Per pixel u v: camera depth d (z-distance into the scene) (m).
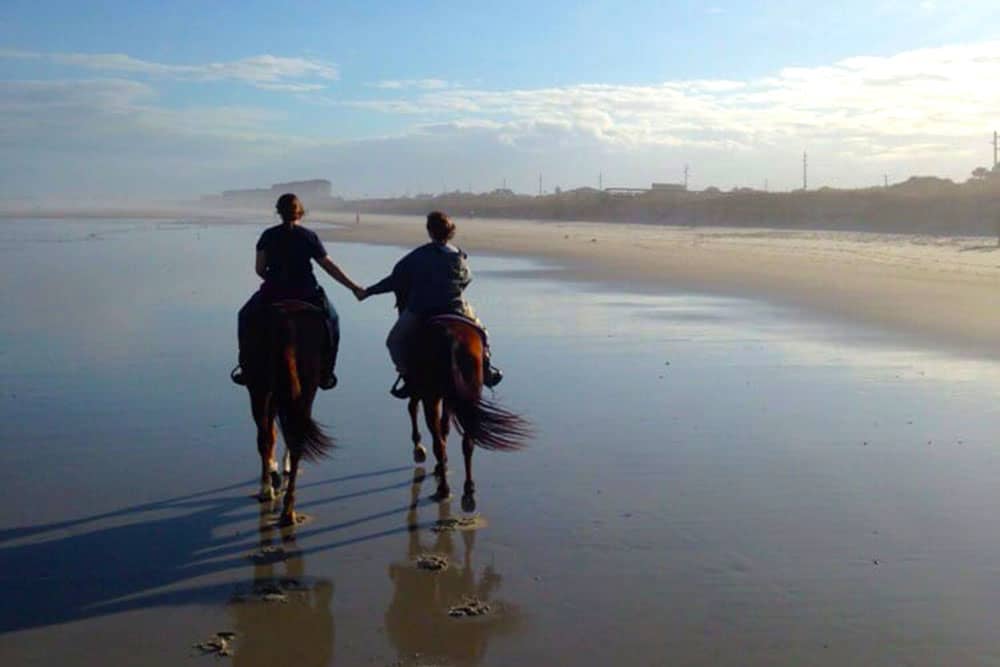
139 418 10.66
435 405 7.90
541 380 12.69
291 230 7.98
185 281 25.88
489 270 29.95
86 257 35.34
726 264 32.38
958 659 5.25
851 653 5.33
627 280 26.41
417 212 155.75
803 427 10.23
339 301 21.36
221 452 9.38
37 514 7.65
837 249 42.03
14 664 5.27
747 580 6.30
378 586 6.30
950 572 6.41
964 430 10.05
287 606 6.00
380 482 8.55
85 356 14.41
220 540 7.13
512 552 6.85
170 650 5.44
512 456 9.27
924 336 16.17
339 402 11.55
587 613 5.86
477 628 5.68
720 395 11.77
